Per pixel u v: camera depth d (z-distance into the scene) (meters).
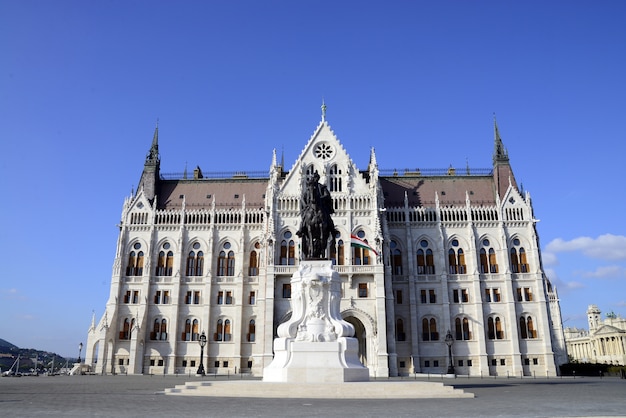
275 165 89.88
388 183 97.88
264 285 83.81
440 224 90.38
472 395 30.53
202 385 33.53
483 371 83.00
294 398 28.19
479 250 90.00
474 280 87.44
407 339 85.25
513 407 23.39
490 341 85.38
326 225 37.97
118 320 88.31
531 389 40.34
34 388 40.84
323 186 39.50
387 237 85.31
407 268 88.69
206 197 97.62
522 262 89.25
